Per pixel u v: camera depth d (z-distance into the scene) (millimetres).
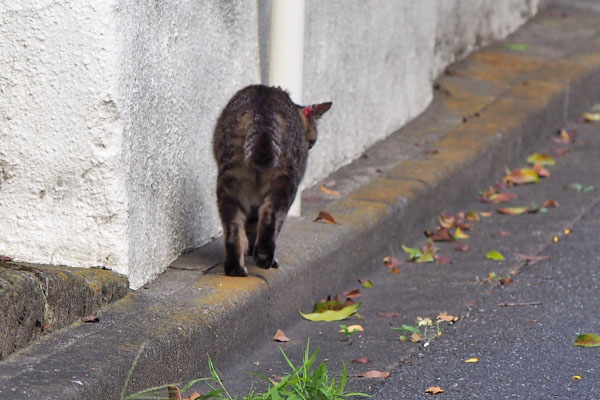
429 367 5934
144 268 6172
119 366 4852
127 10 5711
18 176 5824
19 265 5418
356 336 6520
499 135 10656
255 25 7629
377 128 10094
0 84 5715
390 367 5934
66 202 5820
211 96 7039
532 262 8078
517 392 5551
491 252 8281
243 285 6234
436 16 11938
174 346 5312
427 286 7609
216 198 6680
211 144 7082
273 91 6699
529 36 15008
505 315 6863
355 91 9461
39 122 5734
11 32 5641
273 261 6574
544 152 11664
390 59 10219
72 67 5633
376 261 8070
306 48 8320
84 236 5844
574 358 6043
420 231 8914
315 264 7023
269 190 6391
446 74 12773
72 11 5562
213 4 6902
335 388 5340
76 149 5730
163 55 6242
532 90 12375
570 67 13531
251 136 6172
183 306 5770
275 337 6406
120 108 5688
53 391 4445
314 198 8383
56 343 5074
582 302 7098
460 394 5531
